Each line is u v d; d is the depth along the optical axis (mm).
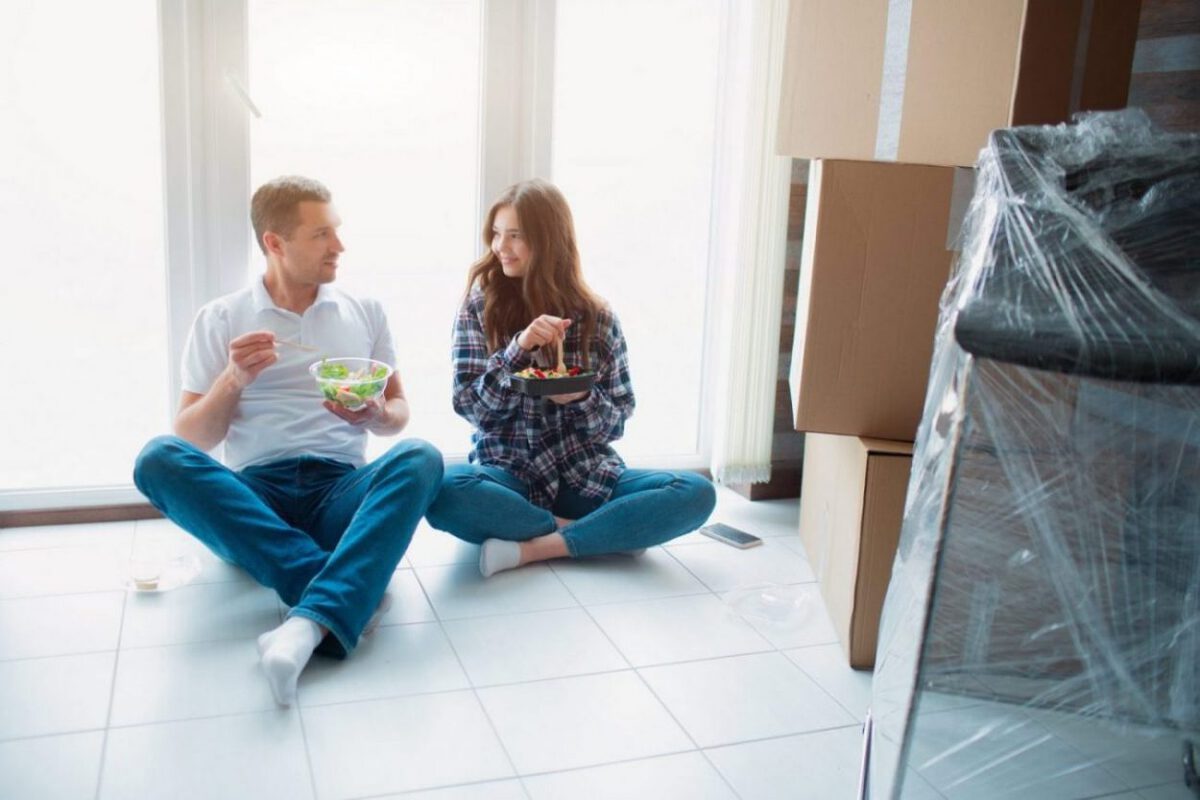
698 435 2998
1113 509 1172
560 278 2367
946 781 1266
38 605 2062
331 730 1658
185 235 2445
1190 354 1070
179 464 1990
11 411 2443
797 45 2201
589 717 1738
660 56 2736
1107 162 1293
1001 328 1094
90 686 1760
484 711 1739
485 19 2555
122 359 2484
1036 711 1236
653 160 2793
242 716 1688
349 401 2119
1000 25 1865
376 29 2500
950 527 1129
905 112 1976
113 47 2342
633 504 2363
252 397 2234
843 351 1940
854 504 1945
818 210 1900
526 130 2648
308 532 2186
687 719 1746
